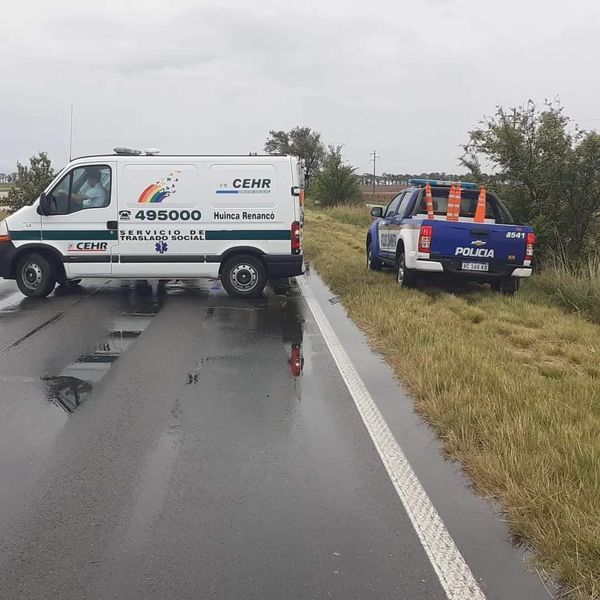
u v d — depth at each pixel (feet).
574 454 12.74
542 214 40.11
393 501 11.77
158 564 9.67
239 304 31.89
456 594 9.06
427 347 21.25
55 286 37.17
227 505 11.51
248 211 32.71
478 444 14.02
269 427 15.37
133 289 36.55
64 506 11.42
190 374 19.70
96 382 18.79
